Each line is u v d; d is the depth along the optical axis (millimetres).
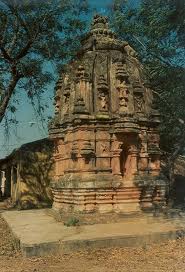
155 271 8453
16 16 20922
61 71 17266
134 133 13945
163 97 18438
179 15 15617
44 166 24906
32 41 21578
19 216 15961
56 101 16594
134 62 15430
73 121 14047
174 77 17656
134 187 13672
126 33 19250
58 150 15992
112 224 12641
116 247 10547
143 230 11430
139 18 18922
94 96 14367
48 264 9297
